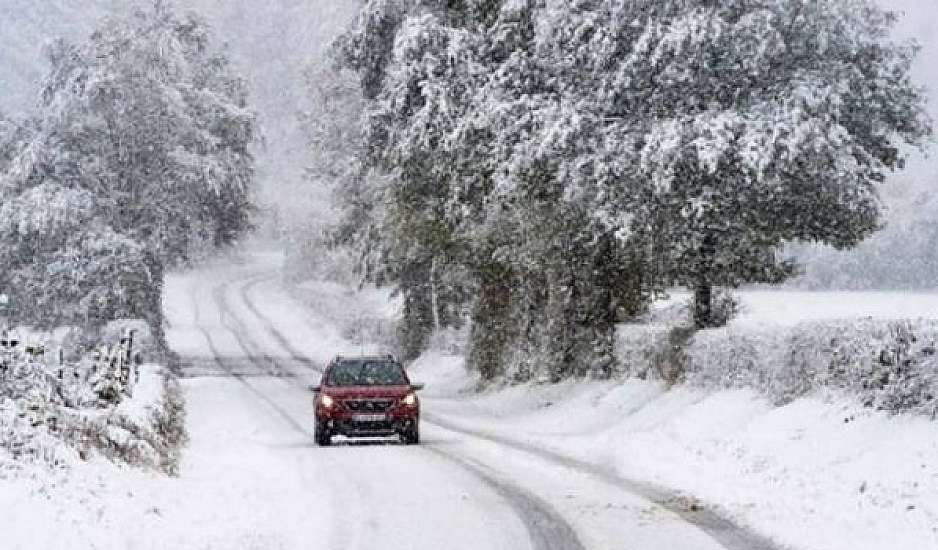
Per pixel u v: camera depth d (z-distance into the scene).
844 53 33.56
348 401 27.14
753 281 36.00
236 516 16.09
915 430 18.75
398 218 47.62
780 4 31.66
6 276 59.31
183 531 14.14
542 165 34.97
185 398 44.53
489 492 18.81
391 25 44.69
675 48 31.08
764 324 27.50
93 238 58.94
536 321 43.66
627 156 32.44
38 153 59.81
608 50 32.97
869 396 20.97
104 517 12.95
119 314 59.16
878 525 14.88
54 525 11.37
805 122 30.69
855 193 32.09
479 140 38.59
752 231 33.16
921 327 19.83
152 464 18.61
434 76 39.84
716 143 30.17
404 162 41.66
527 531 15.15
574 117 33.19
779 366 24.62
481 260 45.91
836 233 34.56
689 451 23.47
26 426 14.53
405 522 15.92
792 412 22.84
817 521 15.48
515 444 27.25
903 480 16.98
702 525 15.53
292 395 48.34
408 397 27.52
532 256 40.09
